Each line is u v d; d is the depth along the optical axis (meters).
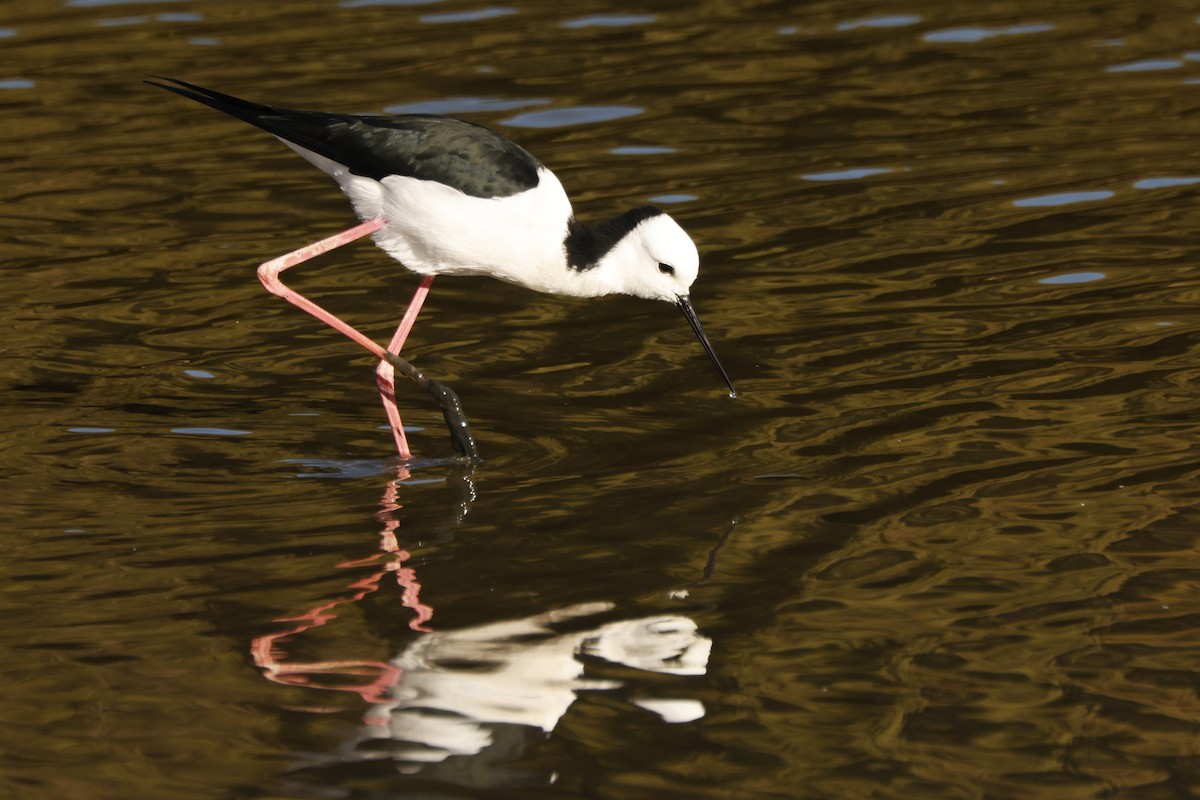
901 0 21.34
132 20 21.16
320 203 15.62
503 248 10.89
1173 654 7.73
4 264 14.24
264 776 6.90
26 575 8.81
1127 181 15.15
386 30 20.44
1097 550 8.78
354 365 12.34
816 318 12.66
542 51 19.50
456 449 10.55
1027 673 7.62
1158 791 6.73
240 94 17.78
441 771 6.94
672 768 6.96
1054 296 12.77
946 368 11.58
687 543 9.07
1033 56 18.86
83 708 7.46
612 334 12.70
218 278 13.98
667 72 18.73
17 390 11.73
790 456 10.25
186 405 11.52
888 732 7.18
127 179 16.25
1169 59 18.44
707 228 14.56
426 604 8.43
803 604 8.34
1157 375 11.22
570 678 7.67
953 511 9.35
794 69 18.73
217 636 8.12
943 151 16.16
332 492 9.98
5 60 19.50
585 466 10.27
